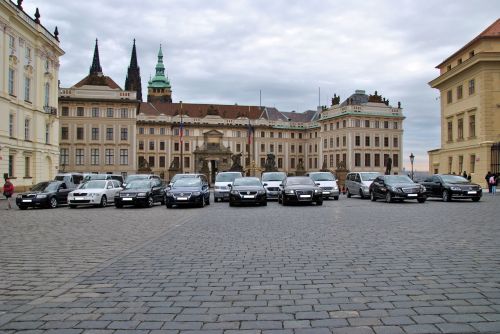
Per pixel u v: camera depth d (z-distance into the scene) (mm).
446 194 27641
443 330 4738
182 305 5754
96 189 27047
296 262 8391
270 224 14984
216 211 21562
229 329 4859
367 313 5328
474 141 45938
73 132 89438
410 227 13578
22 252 9828
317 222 15438
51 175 58188
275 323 5027
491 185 36562
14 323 5117
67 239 11906
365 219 16266
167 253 9562
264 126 119000
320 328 4852
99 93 90312
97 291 6496
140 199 25406
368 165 101938
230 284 6809
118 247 10469
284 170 122000
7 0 44000
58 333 4785
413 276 7145
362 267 7867
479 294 6059
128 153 91375
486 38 44406
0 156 44125
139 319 5219
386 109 104000
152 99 144875
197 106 120438
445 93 53500
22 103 49688
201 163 107625
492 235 11680
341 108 103500
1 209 26141
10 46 46906
